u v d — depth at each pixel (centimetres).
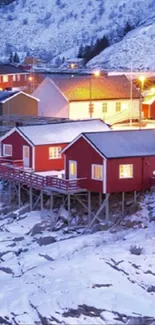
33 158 6475
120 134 5988
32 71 13662
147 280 4509
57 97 9081
